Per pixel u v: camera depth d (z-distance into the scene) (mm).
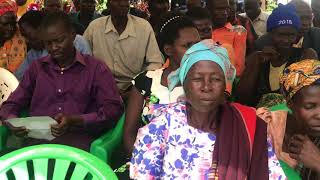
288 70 1806
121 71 4004
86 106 2850
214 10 4145
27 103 2932
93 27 4066
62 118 2615
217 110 1684
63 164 1657
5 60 4020
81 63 2779
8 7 3949
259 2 6176
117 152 2781
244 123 1602
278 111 1984
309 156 1756
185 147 1643
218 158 1580
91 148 2598
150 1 5418
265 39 3707
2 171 1643
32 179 1682
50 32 2650
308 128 1773
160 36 2643
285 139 1943
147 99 2506
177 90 2473
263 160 1576
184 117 1682
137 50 3961
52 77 2818
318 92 1686
